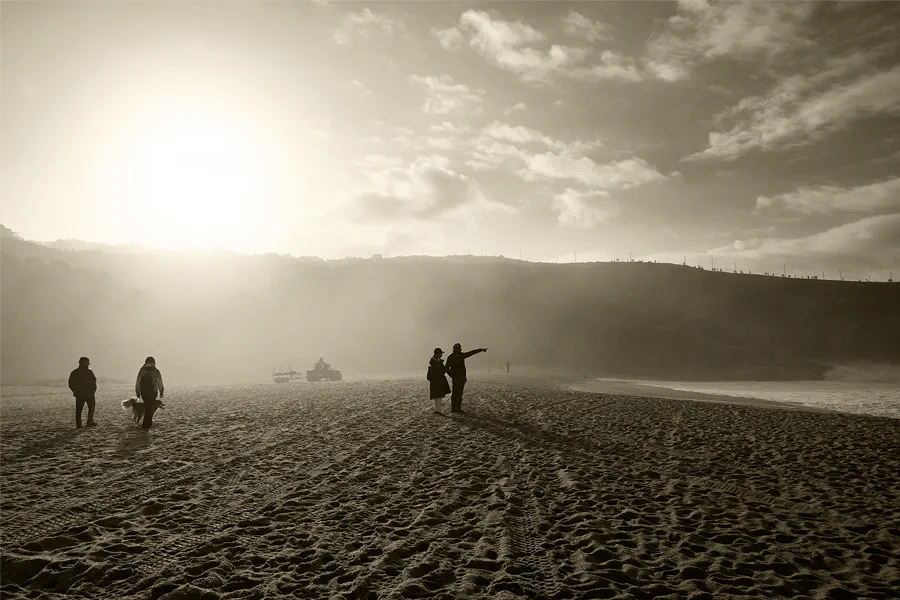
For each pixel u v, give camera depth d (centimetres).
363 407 2211
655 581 546
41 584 532
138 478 974
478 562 586
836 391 5631
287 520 743
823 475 1020
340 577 552
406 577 549
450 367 1977
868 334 16250
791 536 684
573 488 909
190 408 2228
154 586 519
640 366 12644
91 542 653
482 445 1320
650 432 1557
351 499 847
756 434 1539
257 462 1118
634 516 763
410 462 1123
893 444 1374
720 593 519
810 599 510
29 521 728
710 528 715
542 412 2036
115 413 2152
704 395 3888
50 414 2133
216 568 561
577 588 525
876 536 688
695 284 18650
